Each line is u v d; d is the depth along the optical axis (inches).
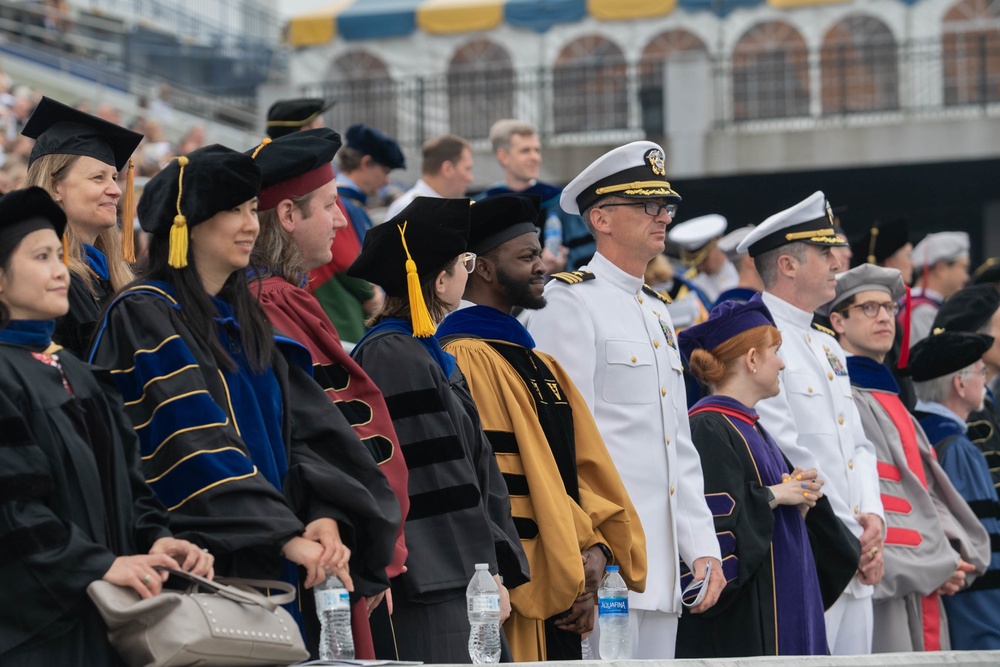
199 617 319.9
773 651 542.9
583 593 474.9
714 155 1905.8
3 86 1503.4
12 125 1311.5
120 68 2050.9
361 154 783.1
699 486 533.3
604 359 519.8
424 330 443.8
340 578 361.1
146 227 370.6
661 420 524.7
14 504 314.7
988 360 815.1
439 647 420.8
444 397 441.1
